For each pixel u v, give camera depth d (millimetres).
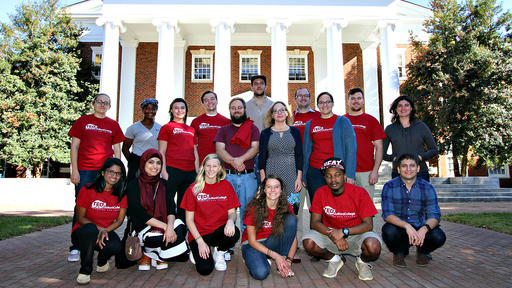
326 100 4855
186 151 5391
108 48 16797
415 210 4402
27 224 7535
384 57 17375
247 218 3922
